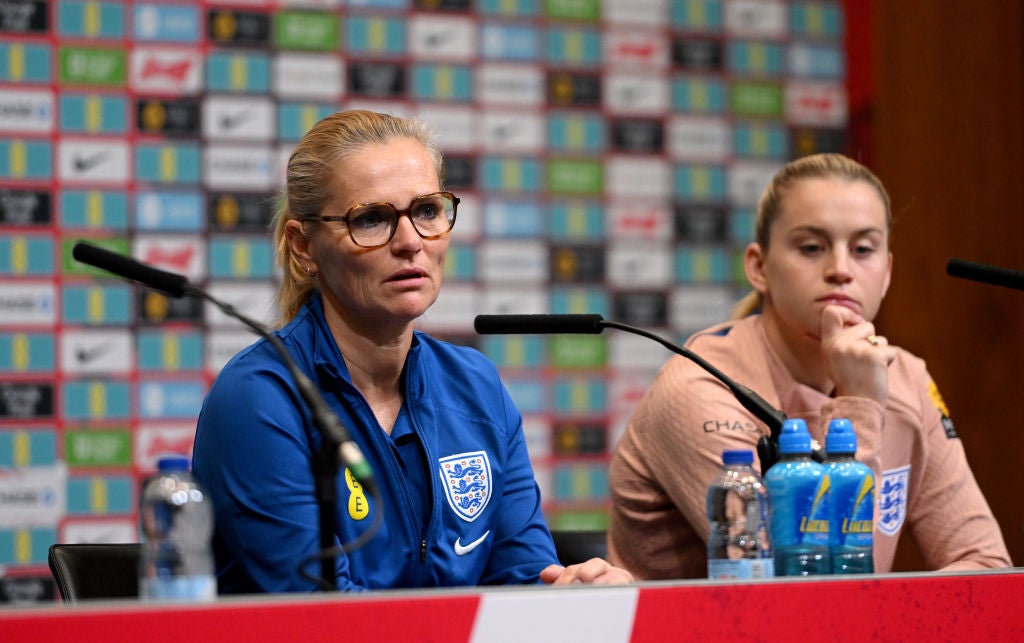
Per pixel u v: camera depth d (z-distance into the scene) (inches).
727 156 568.1
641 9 560.4
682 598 160.4
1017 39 494.9
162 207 504.4
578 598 155.4
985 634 176.2
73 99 496.7
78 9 498.0
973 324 491.5
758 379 288.8
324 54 522.9
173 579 168.4
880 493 273.4
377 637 145.6
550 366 542.0
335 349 243.6
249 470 226.8
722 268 566.3
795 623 165.6
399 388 252.5
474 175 538.9
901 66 518.0
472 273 537.0
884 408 267.7
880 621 170.4
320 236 241.0
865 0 581.9
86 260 197.8
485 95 540.7
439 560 242.8
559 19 550.6
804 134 576.7
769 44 574.2
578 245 549.6
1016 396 484.1
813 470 207.6
